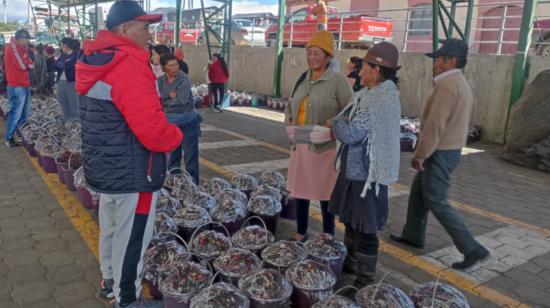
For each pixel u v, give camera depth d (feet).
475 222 16.61
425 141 12.01
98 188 8.63
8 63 23.72
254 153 26.27
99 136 8.30
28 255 12.25
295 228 14.98
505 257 13.61
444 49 11.77
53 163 19.63
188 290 8.79
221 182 15.40
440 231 15.43
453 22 33.96
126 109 7.92
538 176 24.40
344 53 45.80
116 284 9.16
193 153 16.80
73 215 15.14
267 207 13.25
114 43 8.02
